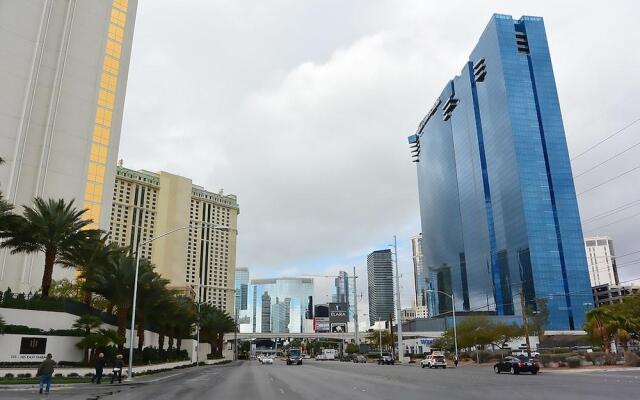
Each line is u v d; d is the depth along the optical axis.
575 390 22.72
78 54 75.00
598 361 55.62
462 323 95.38
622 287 197.12
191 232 139.25
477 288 194.25
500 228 180.25
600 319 63.88
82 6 77.00
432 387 25.91
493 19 190.75
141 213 125.12
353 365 78.75
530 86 180.00
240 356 196.75
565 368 52.44
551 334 137.12
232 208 155.12
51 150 69.06
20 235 42.22
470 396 20.17
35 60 68.94
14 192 63.75
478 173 198.00
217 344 124.69
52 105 69.88
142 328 53.81
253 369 61.84
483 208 192.12
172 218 130.75
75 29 75.31
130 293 46.22
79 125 73.25
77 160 72.19
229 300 146.50
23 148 65.81
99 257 45.25
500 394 21.02
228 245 150.62
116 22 92.62
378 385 28.19
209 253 143.62
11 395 23.38
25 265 61.09
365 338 187.38
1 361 36.94
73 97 73.12
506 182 176.50
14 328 38.19
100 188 83.88
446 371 49.50
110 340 42.69
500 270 179.50
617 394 20.34
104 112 87.06
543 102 178.38
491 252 185.12
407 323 166.38
